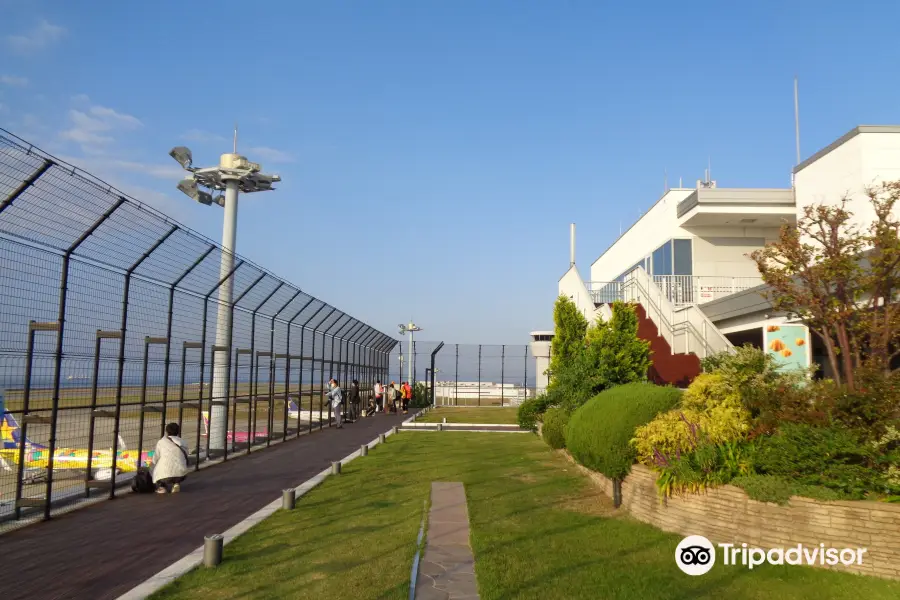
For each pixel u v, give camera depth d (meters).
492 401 45.28
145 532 8.05
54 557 6.93
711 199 23.64
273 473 13.02
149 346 11.26
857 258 9.31
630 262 33.59
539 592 5.91
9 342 7.77
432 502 9.79
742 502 7.30
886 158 16.64
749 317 18.48
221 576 6.23
